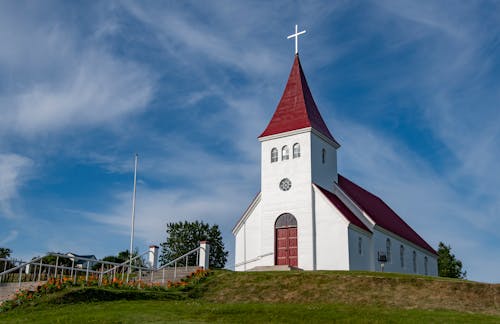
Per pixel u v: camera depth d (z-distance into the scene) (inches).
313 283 1114.7
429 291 1051.9
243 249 1715.1
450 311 939.3
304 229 1593.3
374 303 997.2
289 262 1596.9
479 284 1077.1
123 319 783.7
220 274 1224.2
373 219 1675.7
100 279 1050.1
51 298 909.2
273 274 1192.2
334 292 1061.8
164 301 972.6
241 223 1742.1
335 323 809.5
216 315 840.9
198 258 1416.1
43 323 766.5
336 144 1807.3
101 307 877.2
